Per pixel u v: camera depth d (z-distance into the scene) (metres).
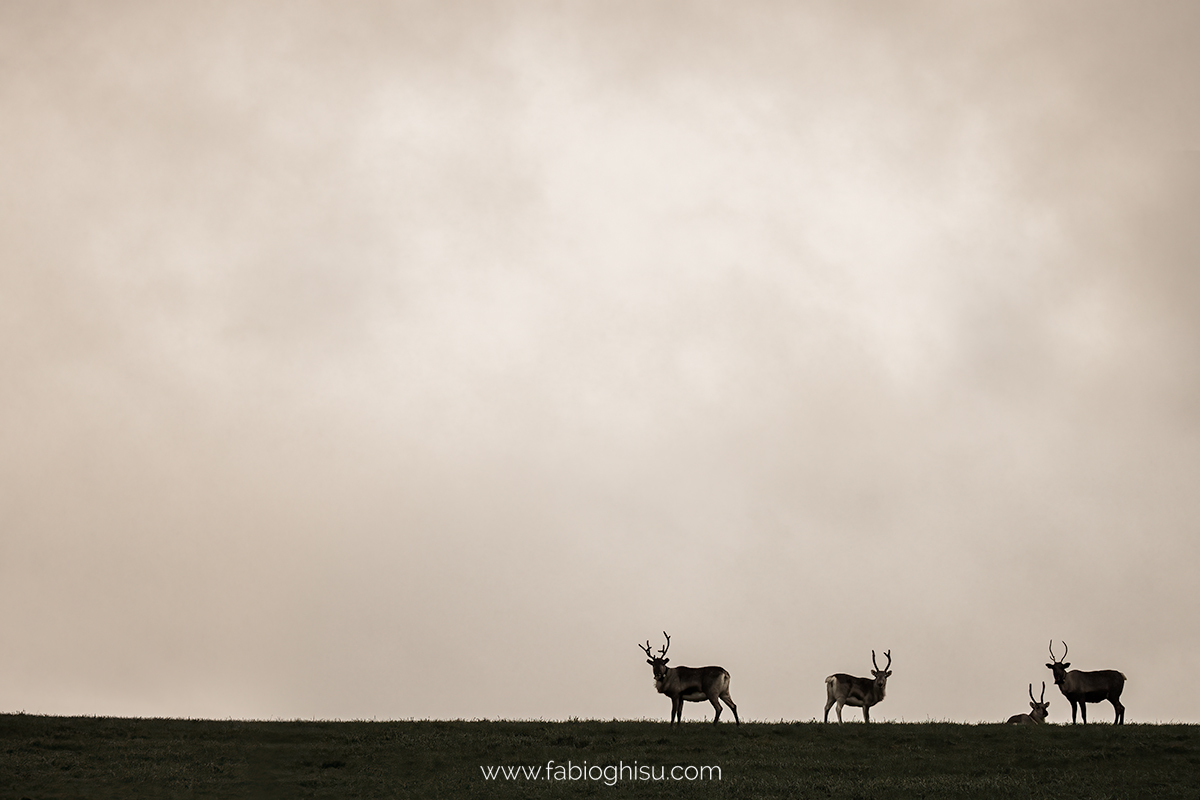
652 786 122.19
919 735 147.75
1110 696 173.75
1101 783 120.38
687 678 164.50
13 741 144.62
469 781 125.19
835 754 138.88
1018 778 123.88
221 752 140.38
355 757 137.62
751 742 146.00
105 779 124.12
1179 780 121.25
